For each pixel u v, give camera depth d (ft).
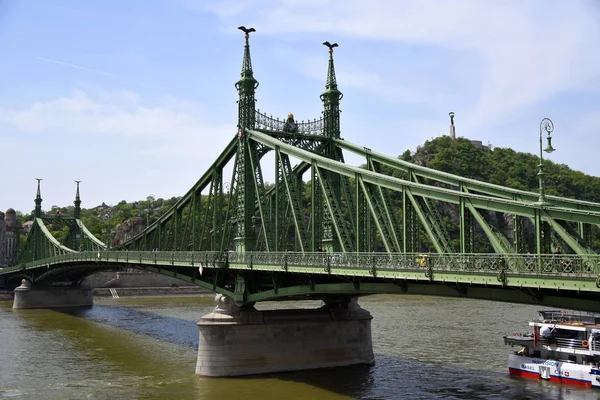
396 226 127.13
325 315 180.86
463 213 105.19
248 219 187.01
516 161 588.09
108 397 146.10
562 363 155.94
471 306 357.41
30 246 492.95
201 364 167.43
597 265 79.25
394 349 204.95
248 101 194.49
